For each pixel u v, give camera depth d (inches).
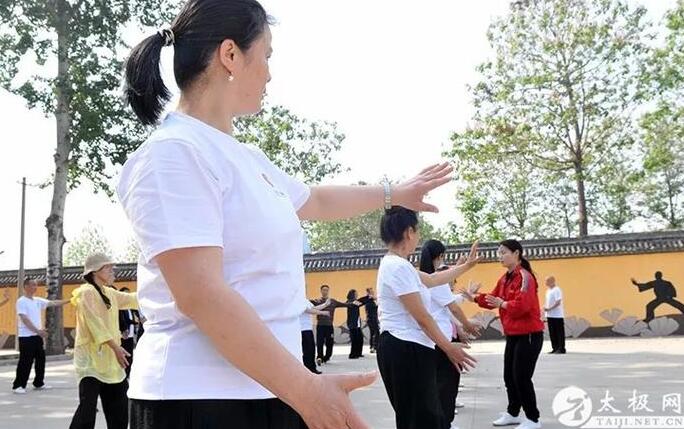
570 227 1482.5
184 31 70.4
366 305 834.8
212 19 69.4
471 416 329.4
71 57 754.2
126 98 74.0
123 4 750.5
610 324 901.8
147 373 64.4
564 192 1412.4
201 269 59.2
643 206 1492.4
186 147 63.0
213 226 61.2
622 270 907.4
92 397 232.5
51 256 832.9
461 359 173.2
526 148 1058.1
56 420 359.6
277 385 57.9
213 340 58.9
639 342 802.2
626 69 1003.3
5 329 1104.2
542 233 1423.5
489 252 947.3
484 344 850.8
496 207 1296.8
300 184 90.4
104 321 235.3
